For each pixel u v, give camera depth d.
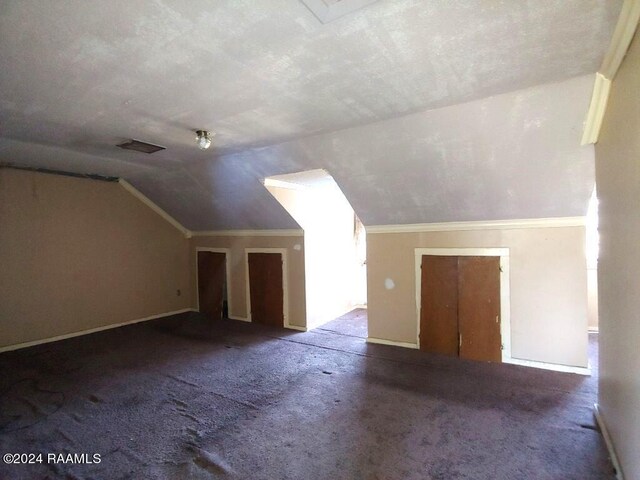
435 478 2.00
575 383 3.14
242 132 3.07
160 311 5.96
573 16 1.53
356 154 3.31
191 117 2.69
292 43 1.69
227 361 3.90
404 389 3.11
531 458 2.15
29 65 1.86
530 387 3.08
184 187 4.95
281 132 3.08
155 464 2.18
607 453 2.17
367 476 2.03
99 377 3.50
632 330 1.64
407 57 1.85
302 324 5.09
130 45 1.69
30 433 2.53
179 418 2.72
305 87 2.19
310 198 5.15
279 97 2.33
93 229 5.11
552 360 3.47
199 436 2.47
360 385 3.22
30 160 4.04
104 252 5.23
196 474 2.09
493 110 2.48
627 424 1.76
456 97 2.37
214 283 6.00
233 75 2.01
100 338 4.80
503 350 3.68
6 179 4.31
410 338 4.23
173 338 4.78
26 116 2.62
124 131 3.01
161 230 5.97
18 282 4.41
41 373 3.61
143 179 5.07
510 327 3.65
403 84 2.17
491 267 3.71
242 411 2.81
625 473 1.81
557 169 2.86
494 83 2.17
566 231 3.38
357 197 3.98
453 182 3.29
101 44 1.68
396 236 4.28
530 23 1.58
